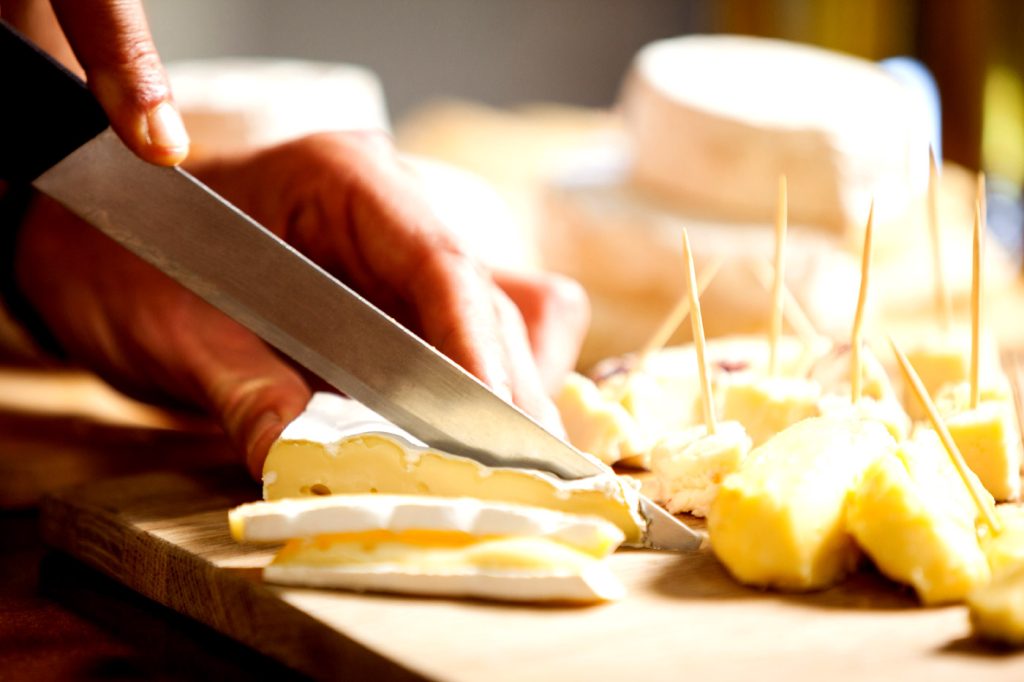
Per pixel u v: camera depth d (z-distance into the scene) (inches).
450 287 50.9
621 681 35.9
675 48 103.0
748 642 38.3
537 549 40.5
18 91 43.3
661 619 39.6
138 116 43.7
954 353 60.3
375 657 37.6
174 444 63.7
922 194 99.4
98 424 66.0
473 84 156.1
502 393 48.1
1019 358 70.7
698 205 90.7
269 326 46.7
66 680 42.6
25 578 50.4
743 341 70.1
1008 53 122.0
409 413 46.6
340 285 46.3
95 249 62.9
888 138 89.4
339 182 55.4
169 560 44.9
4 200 66.5
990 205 120.1
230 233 46.2
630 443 55.1
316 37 145.7
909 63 131.2
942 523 40.7
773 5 137.7
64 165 44.6
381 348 46.2
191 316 56.9
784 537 41.0
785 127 85.9
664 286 88.2
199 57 139.6
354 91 96.7
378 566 40.9
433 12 150.3
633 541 45.1
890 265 98.5
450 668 36.5
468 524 41.3
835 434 45.1
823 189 87.1
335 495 45.3
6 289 68.3
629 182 96.6
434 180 88.8
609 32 159.8
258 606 41.4
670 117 90.4
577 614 39.9
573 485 44.3
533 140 133.1
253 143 88.8
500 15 154.1
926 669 36.7
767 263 84.0
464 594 40.6
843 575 42.3
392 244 53.1
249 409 51.6
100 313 61.3
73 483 58.8
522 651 37.5
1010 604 37.3
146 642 45.2
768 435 53.9
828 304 86.2
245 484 52.1
